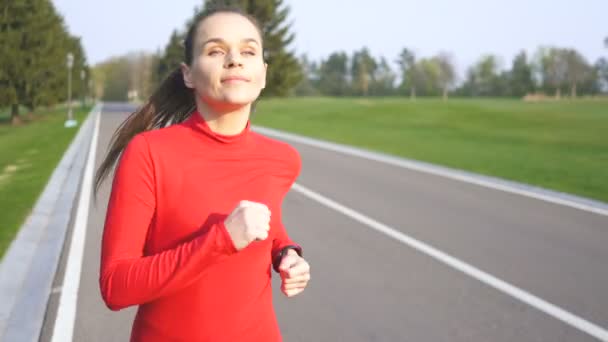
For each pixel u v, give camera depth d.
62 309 4.70
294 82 48.81
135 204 1.48
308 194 10.56
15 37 37.31
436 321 4.62
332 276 5.73
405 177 12.89
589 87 108.00
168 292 1.36
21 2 36.88
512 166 14.76
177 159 1.52
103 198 9.81
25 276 5.48
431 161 15.95
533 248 6.94
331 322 4.57
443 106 47.44
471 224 8.20
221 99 1.50
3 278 5.32
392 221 8.34
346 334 4.34
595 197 10.48
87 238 7.06
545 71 110.44
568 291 5.39
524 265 6.21
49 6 47.81
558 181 12.27
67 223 7.89
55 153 17.02
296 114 43.81
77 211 8.73
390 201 9.95
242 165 1.59
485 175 13.23
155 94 1.89
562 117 39.38
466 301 5.07
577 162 15.55
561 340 4.29
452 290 5.36
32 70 38.28
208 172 1.54
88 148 18.23
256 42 1.54
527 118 38.59
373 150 18.95
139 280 1.35
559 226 8.14
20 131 32.53
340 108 49.25
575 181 12.27
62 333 4.25
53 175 12.27
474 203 9.84
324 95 129.25
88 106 77.69
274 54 46.75
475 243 7.12
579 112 44.34
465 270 5.99
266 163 1.64
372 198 10.23
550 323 4.61
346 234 7.53
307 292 5.25
